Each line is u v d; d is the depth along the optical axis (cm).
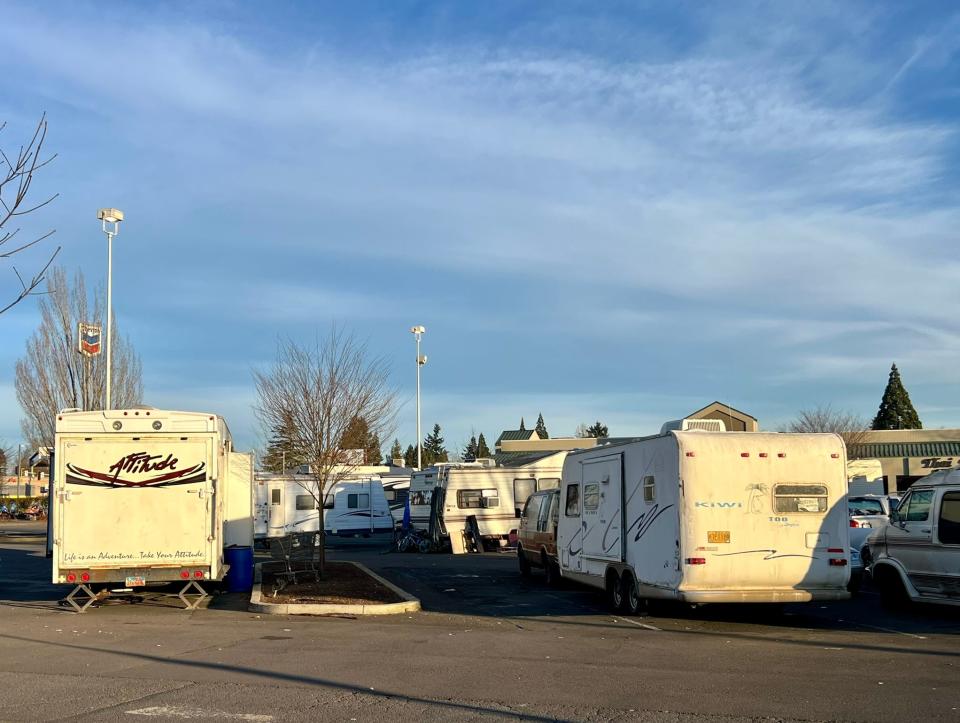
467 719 758
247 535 1903
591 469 1611
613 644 1153
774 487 1277
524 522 2144
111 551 1476
